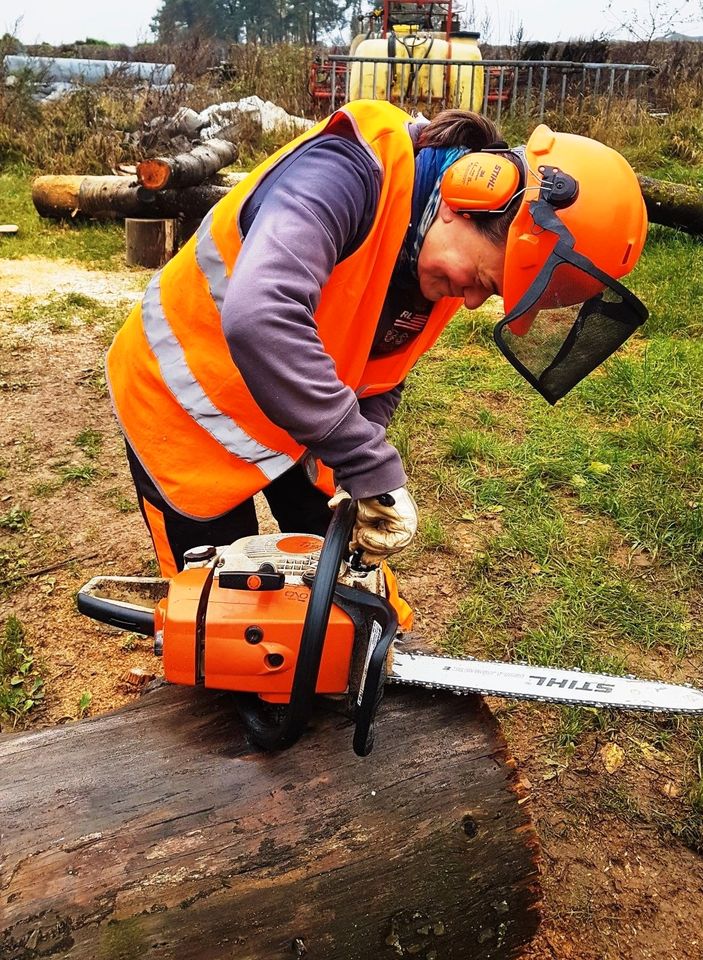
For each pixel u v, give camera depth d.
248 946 1.36
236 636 1.40
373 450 1.28
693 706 1.54
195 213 7.23
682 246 6.95
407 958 1.48
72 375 4.70
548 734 2.49
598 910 2.03
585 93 11.51
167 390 1.65
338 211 1.28
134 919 1.31
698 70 12.32
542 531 3.31
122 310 5.76
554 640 2.76
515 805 1.57
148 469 1.74
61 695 2.69
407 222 1.43
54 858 1.34
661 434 3.96
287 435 1.67
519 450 3.88
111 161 9.62
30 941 1.27
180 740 1.54
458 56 10.53
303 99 12.41
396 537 1.33
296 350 1.20
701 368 4.68
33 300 5.91
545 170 1.35
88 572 3.22
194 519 1.75
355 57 10.05
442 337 5.33
